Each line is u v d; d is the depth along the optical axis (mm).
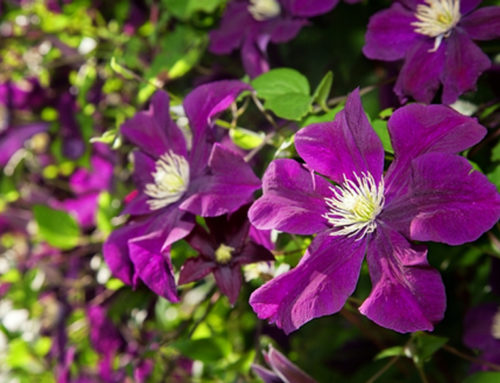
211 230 547
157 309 755
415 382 720
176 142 586
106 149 952
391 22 571
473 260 734
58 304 932
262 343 777
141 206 600
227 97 553
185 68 782
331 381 764
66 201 970
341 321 801
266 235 571
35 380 1017
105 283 820
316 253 490
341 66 744
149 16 929
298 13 677
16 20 1048
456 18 547
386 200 491
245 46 697
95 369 872
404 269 466
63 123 1000
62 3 1006
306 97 594
